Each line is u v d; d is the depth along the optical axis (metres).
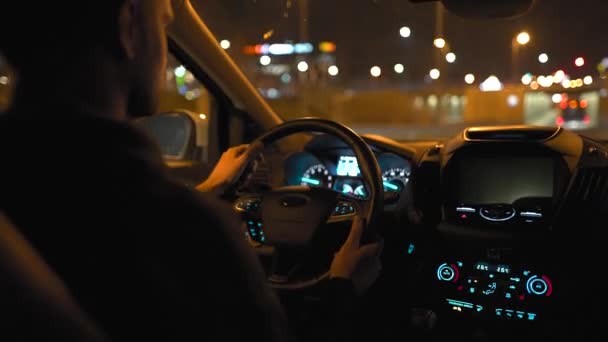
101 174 0.53
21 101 0.57
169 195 0.56
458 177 2.33
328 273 2.08
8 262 0.47
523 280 2.29
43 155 0.53
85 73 0.59
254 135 3.11
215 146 3.16
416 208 2.47
